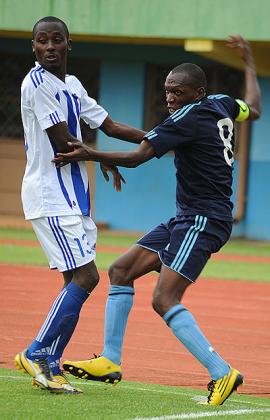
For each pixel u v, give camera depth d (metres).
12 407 20.06
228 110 22.89
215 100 22.61
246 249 67.00
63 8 67.12
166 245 22.50
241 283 49.00
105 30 66.38
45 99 21.83
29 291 42.53
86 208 22.47
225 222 21.89
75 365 22.12
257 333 34.28
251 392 24.20
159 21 65.50
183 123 21.55
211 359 21.25
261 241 73.50
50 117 21.73
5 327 32.97
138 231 76.44
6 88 78.50
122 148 76.56
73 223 22.00
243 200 74.06
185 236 21.64
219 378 21.27
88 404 20.73
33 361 21.97
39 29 22.14
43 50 22.09
